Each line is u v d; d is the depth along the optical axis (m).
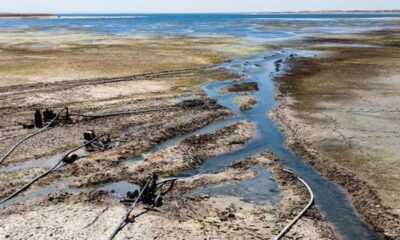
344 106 31.41
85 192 18.02
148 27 139.62
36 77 40.53
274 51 63.56
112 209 16.72
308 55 59.06
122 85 37.72
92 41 78.88
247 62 52.56
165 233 15.14
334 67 47.94
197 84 39.12
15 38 86.38
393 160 21.58
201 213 16.64
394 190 18.41
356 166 20.94
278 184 19.22
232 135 25.45
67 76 41.19
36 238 14.80
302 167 21.38
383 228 15.52
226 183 19.27
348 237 15.26
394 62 50.53
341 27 131.88
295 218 16.19
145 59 52.75
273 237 15.05
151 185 17.59
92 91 35.38
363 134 25.44
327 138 24.84
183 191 18.42
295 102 32.81
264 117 29.59
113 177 19.61
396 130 26.06
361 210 16.84
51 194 17.84
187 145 23.53
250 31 112.81
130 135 25.33
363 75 42.69
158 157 21.86
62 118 27.89
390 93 35.00
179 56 56.00
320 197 18.12
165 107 31.05
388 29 117.19
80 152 22.77
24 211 16.52
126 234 15.07
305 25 147.50
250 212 16.80
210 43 74.44
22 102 31.95
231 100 34.09
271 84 39.78
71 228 15.40
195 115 29.44
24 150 22.83
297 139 24.75
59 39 83.94
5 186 18.67
